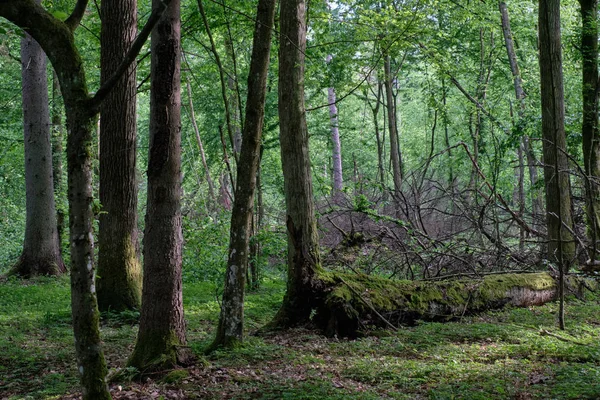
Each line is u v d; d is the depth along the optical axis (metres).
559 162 14.28
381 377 7.11
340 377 7.22
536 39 25.86
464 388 6.49
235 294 8.48
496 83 27.38
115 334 10.13
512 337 9.17
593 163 16.23
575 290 13.21
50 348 9.35
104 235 11.93
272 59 17.69
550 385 6.45
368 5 17.27
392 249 14.66
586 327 9.97
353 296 9.99
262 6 8.23
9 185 27.88
